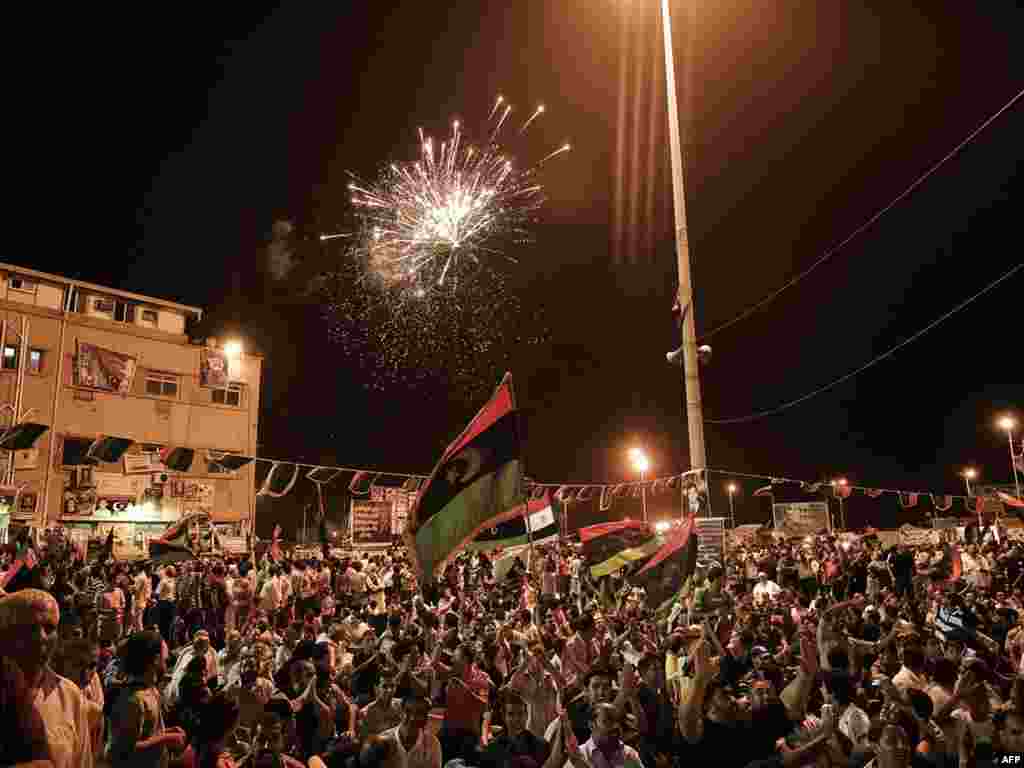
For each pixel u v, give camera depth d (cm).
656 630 1095
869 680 893
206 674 773
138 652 534
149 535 3416
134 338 3597
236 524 3706
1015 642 1079
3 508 2714
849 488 2600
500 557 1711
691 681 633
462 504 690
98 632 920
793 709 671
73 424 3309
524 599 1555
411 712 621
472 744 712
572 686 801
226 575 1836
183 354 3759
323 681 796
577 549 2184
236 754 645
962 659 880
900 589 1880
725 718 615
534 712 795
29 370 3231
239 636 1005
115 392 3466
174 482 3575
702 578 1191
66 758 341
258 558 2608
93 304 3550
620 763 568
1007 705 709
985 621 1259
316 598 1510
